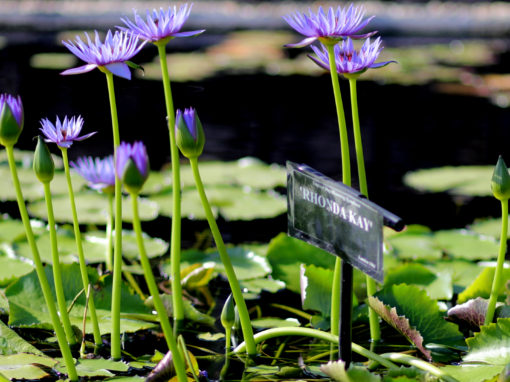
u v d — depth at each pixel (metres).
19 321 3.66
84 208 4.67
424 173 5.72
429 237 4.32
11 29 16.75
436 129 7.98
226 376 3.50
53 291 3.76
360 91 10.57
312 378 3.49
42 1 23.33
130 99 9.20
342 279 3.38
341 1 24.12
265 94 10.03
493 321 3.62
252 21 21.14
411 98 10.02
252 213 4.58
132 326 3.68
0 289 3.86
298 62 13.62
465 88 10.86
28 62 11.87
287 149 6.86
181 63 12.61
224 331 3.72
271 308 3.88
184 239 4.43
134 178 3.21
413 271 3.89
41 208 4.64
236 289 3.56
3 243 4.15
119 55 3.44
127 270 4.04
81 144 6.75
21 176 5.42
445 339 3.63
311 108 9.15
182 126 3.44
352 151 6.88
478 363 3.52
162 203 4.79
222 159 6.36
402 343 3.67
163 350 3.62
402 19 22.17
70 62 12.07
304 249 4.04
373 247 3.28
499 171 3.50
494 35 18.89
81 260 3.60
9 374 3.44
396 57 13.75
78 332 3.62
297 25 3.45
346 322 3.39
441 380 3.40
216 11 23.02
